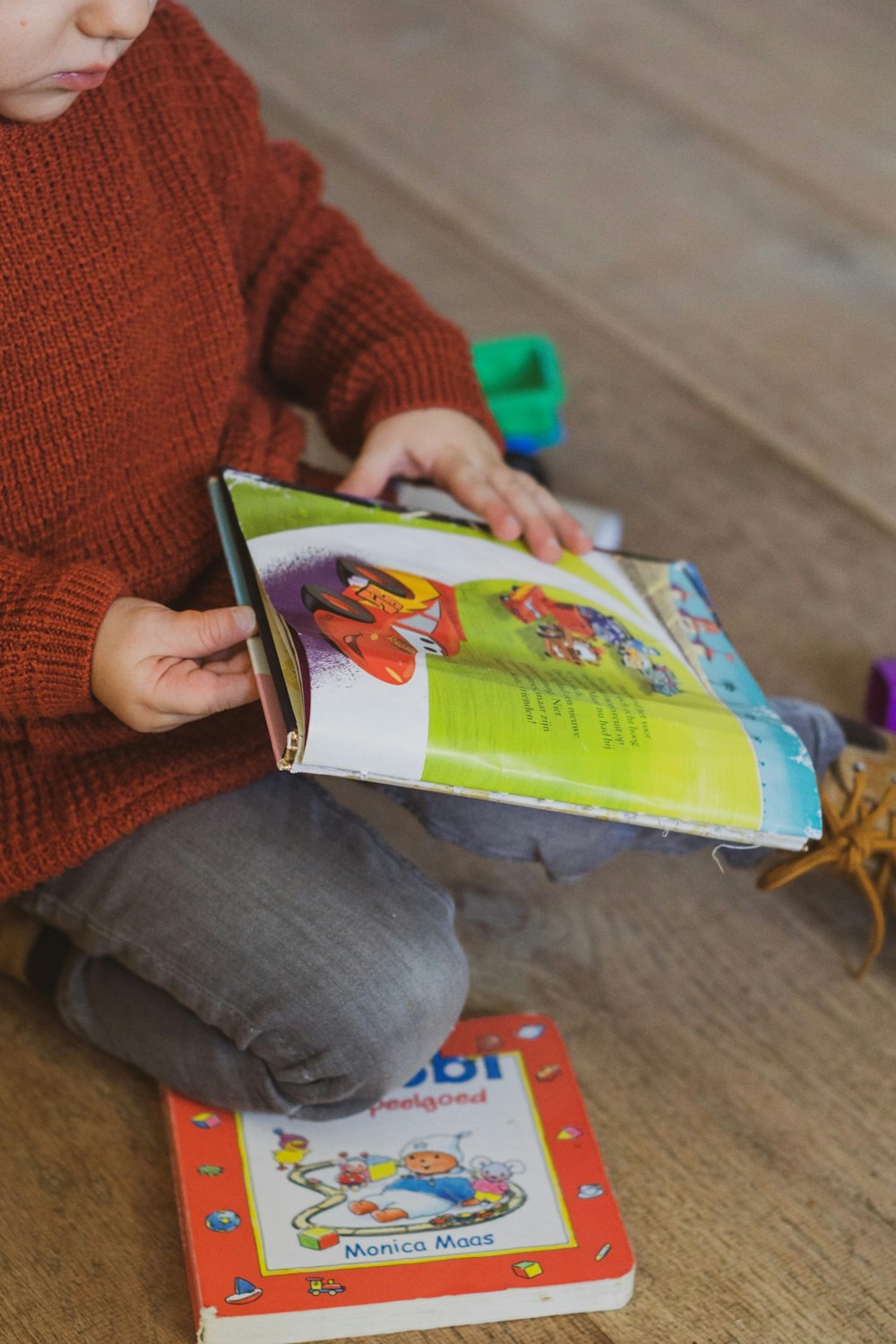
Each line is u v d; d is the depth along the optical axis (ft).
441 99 7.72
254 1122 2.89
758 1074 3.13
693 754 2.51
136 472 2.85
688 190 7.00
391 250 6.28
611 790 2.40
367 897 2.81
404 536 2.93
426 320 3.47
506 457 4.54
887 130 7.68
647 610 3.04
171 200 2.94
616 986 3.34
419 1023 2.75
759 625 4.41
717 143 7.45
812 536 4.83
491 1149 2.84
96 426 2.73
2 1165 2.87
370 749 2.24
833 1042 3.22
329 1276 2.54
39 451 2.68
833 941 3.49
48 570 2.56
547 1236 2.64
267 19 8.56
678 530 4.81
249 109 3.15
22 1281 2.64
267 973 2.73
